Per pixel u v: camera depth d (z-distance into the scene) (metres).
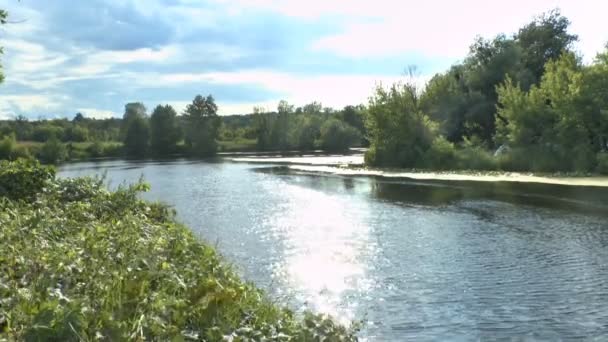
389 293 12.16
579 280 12.99
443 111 59.19
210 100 119.88
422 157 50.66
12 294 4.70
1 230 7.27
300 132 116.81
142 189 12.54
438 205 26.14
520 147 44.88
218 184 40.56
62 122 146.00
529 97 45.41
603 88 40.88
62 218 8.99
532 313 10.80
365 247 17.05
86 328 4.07
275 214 24.31
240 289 6.22
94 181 12.87
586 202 25.58
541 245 16.88
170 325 4.64
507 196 28.66
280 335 4.92
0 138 95.31
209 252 8.16
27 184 11.47
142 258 6.17
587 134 41.66
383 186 36.00
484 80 61.75
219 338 4.69
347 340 5.39
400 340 9.49
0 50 10.87
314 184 38.75
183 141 118.88
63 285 5.22
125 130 122.25
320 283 12.99
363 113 56.88
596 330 9.85
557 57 64.69
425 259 15.38
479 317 10.58
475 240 17.89
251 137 129.12
